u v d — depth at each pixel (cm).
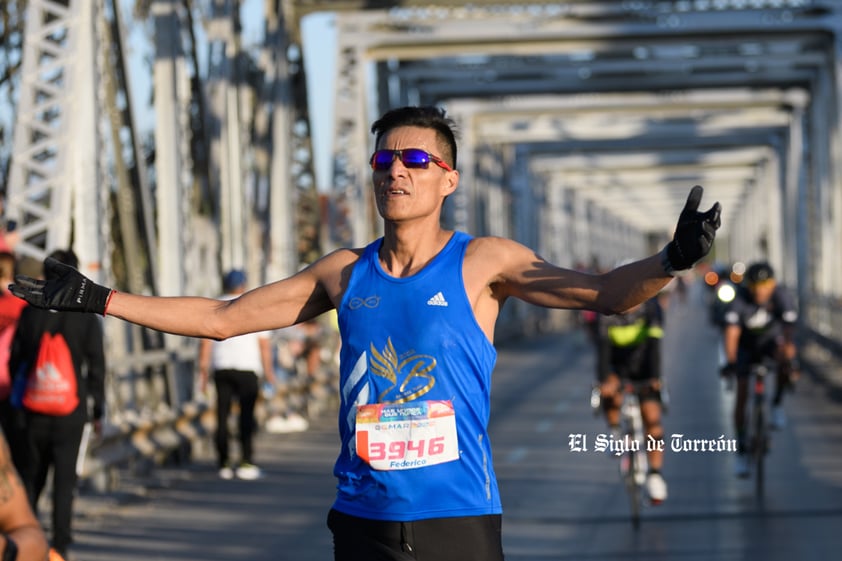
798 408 4931
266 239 5338
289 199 5378
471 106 9819
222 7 4366
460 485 995
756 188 17475
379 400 998
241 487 3192
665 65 8300
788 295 2998
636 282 946
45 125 2867
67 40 2897
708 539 2450
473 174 9894
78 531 2564
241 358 3316
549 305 1001
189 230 3731
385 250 1036
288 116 5425
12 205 2823
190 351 3712
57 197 2823
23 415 2169
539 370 7494
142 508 2866
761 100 9588
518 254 1016
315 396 5134
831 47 6988
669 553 2322
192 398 3772
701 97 9494
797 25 6931
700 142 12450
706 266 17000
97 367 2211
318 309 1064
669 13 6900
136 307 1035
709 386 5928
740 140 12250
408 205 1009
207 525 2652
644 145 12669
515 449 3872
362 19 6962
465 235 1038
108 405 3042
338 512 1016
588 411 5016
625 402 2670
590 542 2444
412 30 6906
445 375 993
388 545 992
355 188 6938
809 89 8994
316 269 1055
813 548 2338
